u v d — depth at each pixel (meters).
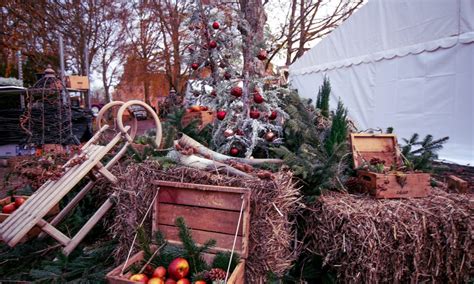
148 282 1.27
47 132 3.83
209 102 2.35
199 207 1.51
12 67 11.52
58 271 1.60
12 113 5.50
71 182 1.71
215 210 1.48
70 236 1.99
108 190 2.18
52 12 10.48
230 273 1.34
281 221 1.47
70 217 2.17
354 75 5.17
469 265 1.54
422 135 3.98
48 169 2.08
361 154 1.99
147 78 15.53
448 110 3.64
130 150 2.08
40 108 3.84
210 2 2.48
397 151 2.02
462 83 3.45
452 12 3.47
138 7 13.45
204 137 2.43
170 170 1.59
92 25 12.95
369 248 1.44
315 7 8.51
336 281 1.59
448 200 1.66
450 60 3.56
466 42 3.34
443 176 2.35
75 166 1.83
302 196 1.64
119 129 1.99
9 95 6.61
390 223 1.48
